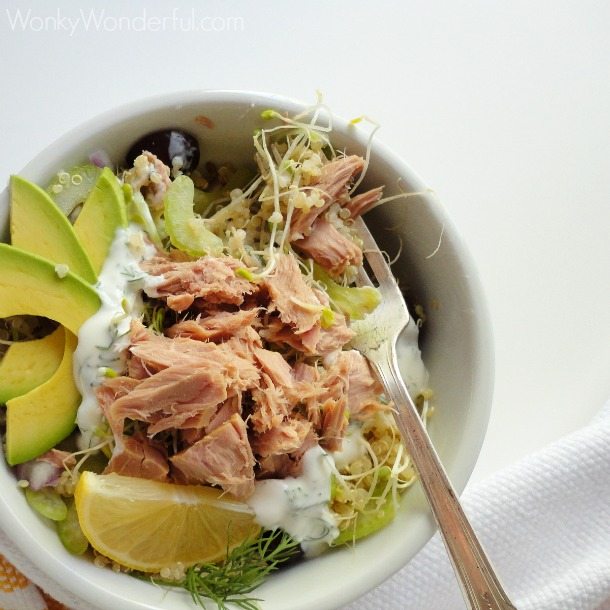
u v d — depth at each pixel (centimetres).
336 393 41
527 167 52
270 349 41
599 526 47
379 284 43
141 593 38
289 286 41
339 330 41
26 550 37
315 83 51
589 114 53
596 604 47
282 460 40
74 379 39
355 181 43
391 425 42
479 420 41
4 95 48
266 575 40
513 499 47
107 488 38
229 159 43
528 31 54
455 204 51
